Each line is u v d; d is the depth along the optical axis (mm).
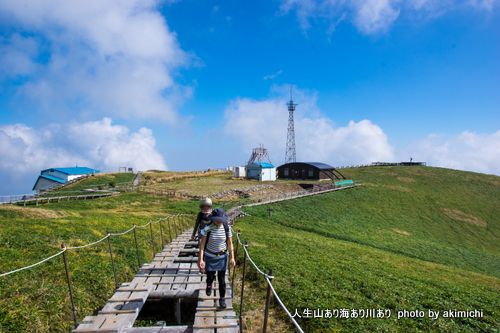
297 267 18750
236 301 13781
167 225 28922
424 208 71062
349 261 23078
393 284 17938
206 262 10000
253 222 40031
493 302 17047
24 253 13867
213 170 120562
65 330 10023
